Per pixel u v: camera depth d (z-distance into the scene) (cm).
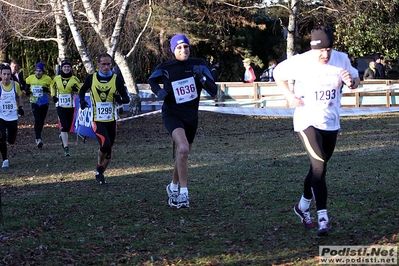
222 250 544
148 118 1998
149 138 1614
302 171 940
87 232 618
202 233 606
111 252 554
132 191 833
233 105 2095
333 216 640
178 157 691
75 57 2669
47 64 2791
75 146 1459
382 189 763
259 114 1903
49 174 1029
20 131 1838
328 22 2617
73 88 1255
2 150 1129
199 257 523
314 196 556
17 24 2103
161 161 1147
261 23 3030
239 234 596
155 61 2662
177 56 700
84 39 2406
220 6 2659
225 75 3002
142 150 1331
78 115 1456
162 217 675
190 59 709
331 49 546
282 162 1046
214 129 1758
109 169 1068
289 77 559
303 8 2570
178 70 703
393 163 973
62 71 1249
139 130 1781
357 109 1953
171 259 523
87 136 1550
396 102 2036
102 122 888
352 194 746
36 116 1398
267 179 880
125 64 1994
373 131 1537
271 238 575
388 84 2033
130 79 2006
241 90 2080
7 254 535
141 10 2208
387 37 2523
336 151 1175
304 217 598
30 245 567
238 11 2745
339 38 2577
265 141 1422
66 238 595
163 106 720
